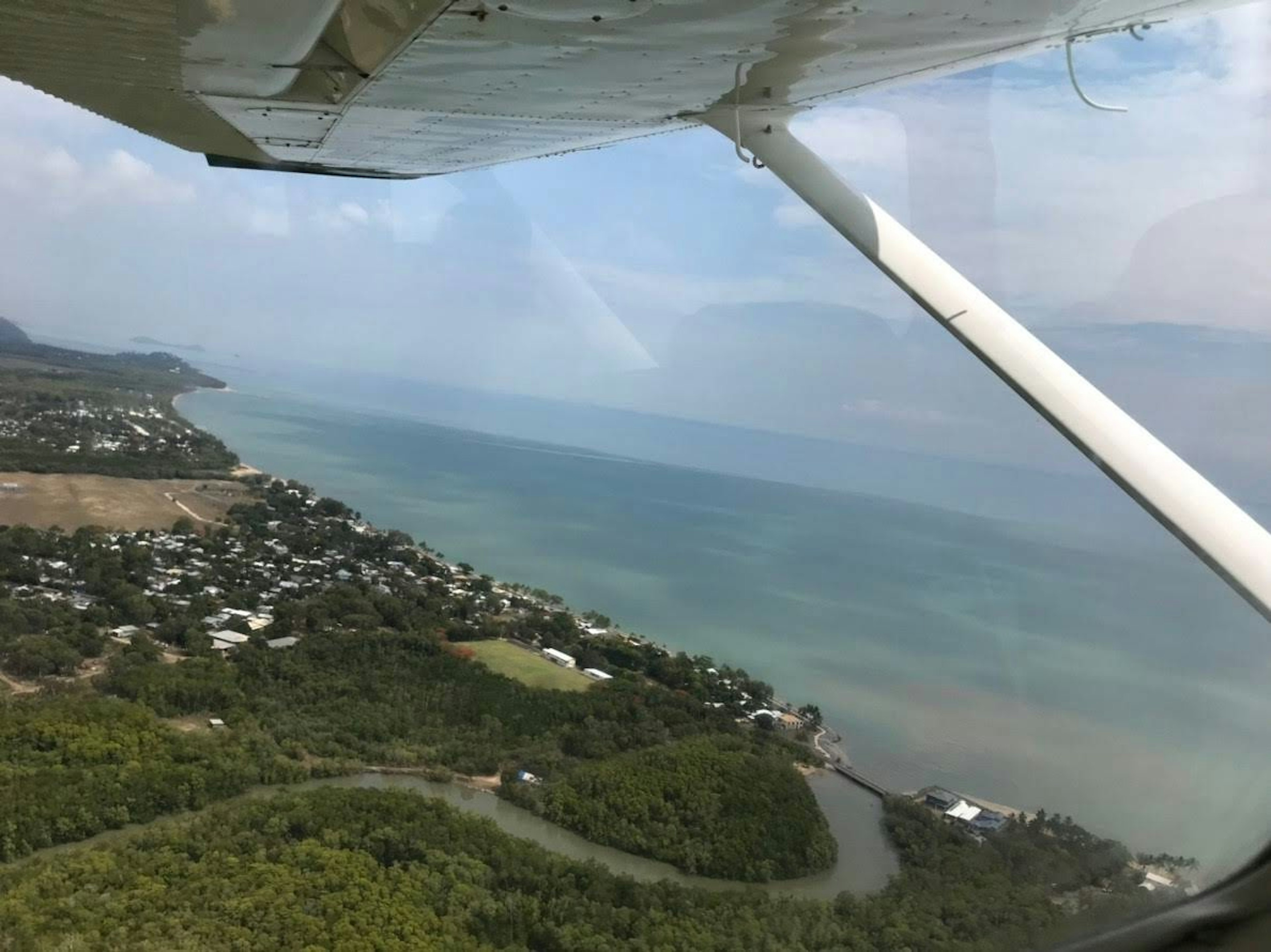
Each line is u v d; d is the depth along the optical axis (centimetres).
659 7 187
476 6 184
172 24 211
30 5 207
